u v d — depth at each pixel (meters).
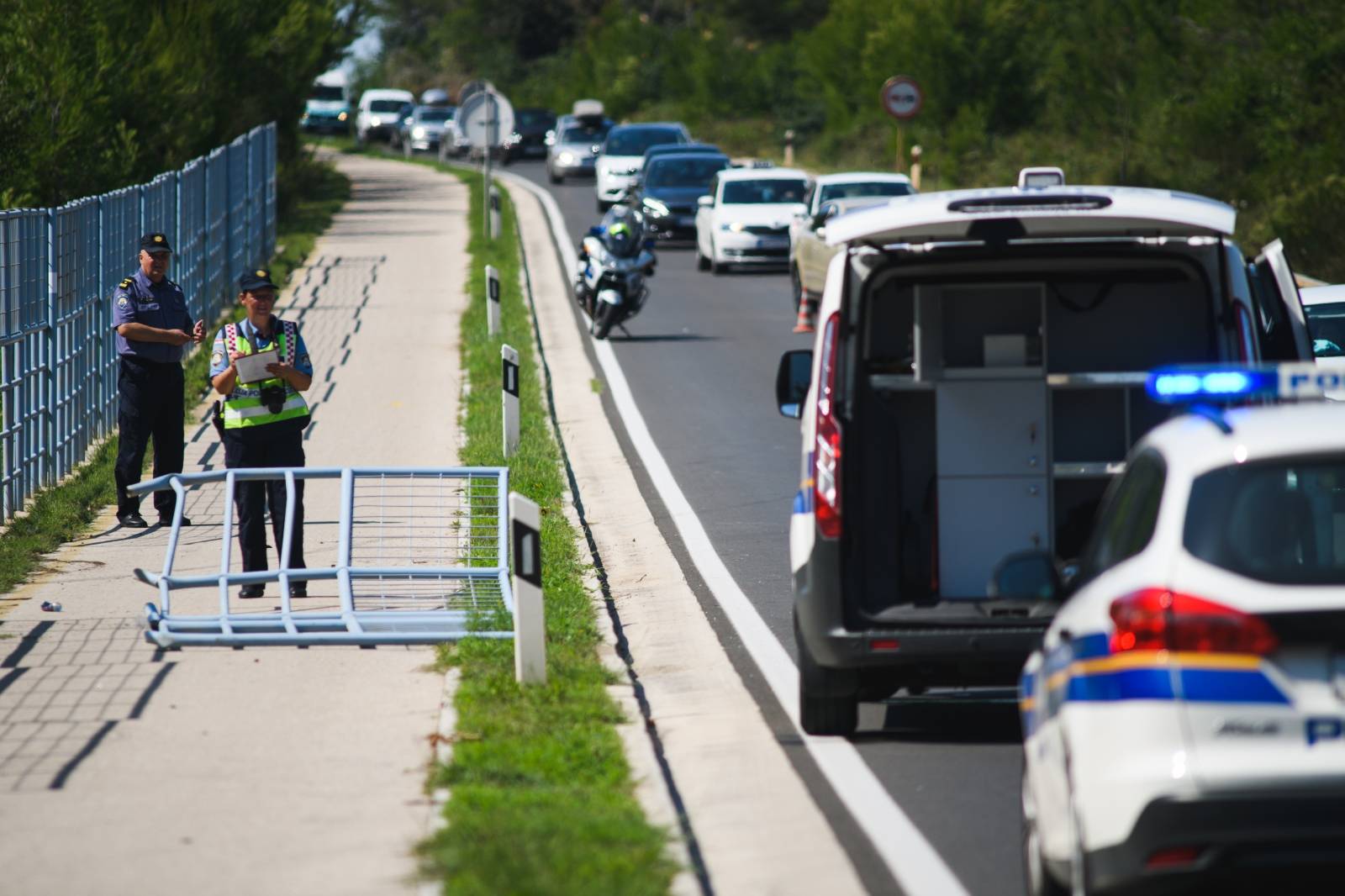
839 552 27.41
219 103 115.94
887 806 26.08
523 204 174.62
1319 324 52.22
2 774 26.86
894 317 30.11
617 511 51.31
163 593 37.34
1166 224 27.08
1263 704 17.47
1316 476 20.66
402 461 55.75
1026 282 28.89
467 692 31.06
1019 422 29.00
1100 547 20.59
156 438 48.78
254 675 32.94
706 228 123.75
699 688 33.38
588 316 90.94
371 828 24.34
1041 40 177.62
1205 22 137.75
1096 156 147.25
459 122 129.12
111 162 82.75
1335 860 17.25
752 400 71.06
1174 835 17.39
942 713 31.61
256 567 40.66
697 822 25.61
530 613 31.58
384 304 97.56
